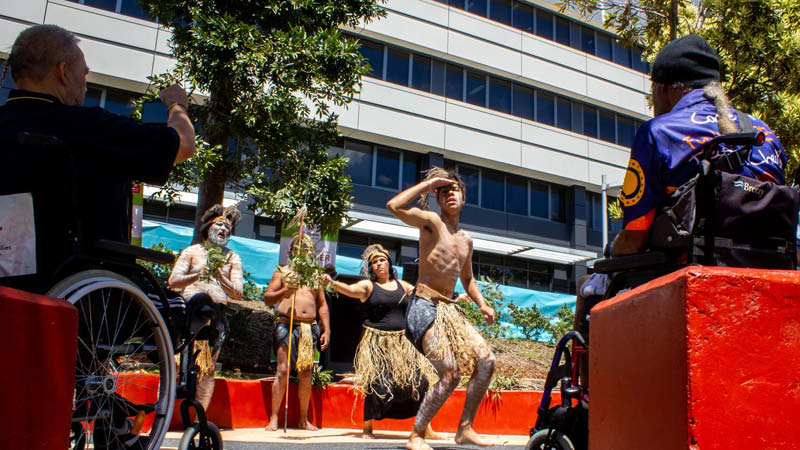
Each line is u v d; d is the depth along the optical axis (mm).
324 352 7688
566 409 2672
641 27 8648
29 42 2383
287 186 8367
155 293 2613
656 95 2377
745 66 7793
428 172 4402
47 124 2229
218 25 8016
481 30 22547
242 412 5812
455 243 4199
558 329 11562
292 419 6098
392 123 20359
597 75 24625
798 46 7699
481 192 22188
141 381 4285
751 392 1269
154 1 8375
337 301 8203
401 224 19453
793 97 7828
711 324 1284
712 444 1242
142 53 16750
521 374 8742
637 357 1546
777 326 1292
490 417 6223
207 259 4996
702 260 1879
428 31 21516
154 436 2404
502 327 11055
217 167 8656
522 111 23109
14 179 2119
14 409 1524
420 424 3998
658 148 2080
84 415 2289
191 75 8109
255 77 8680
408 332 4090
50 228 2148
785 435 1258
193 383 2785
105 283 2148
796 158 7730
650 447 1438
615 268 2113
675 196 1983
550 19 24266
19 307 1558
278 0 8672
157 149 2355
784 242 1929
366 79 20266
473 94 22266
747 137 1883
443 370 3959
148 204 16812
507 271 22812
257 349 8180
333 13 9148
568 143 23609
